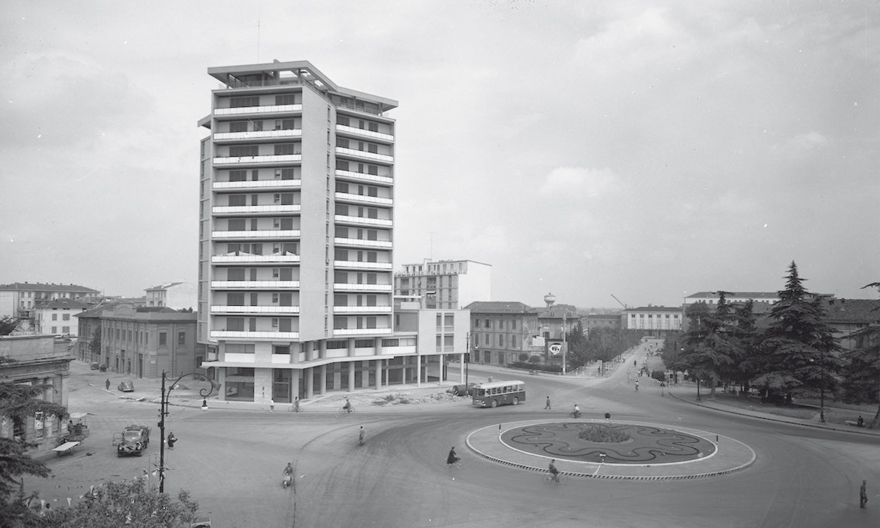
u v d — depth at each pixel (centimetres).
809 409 6825
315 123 7481
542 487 3625
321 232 7588
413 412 6531
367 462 4209
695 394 8238
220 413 6316
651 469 3981
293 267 7194
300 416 6159
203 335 8112
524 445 4675
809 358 6694
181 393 7694
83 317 11850
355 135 8150
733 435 5266
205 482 3719
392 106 8781
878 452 4612
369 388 8388
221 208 7312
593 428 5134
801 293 7094
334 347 8100
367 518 3083
